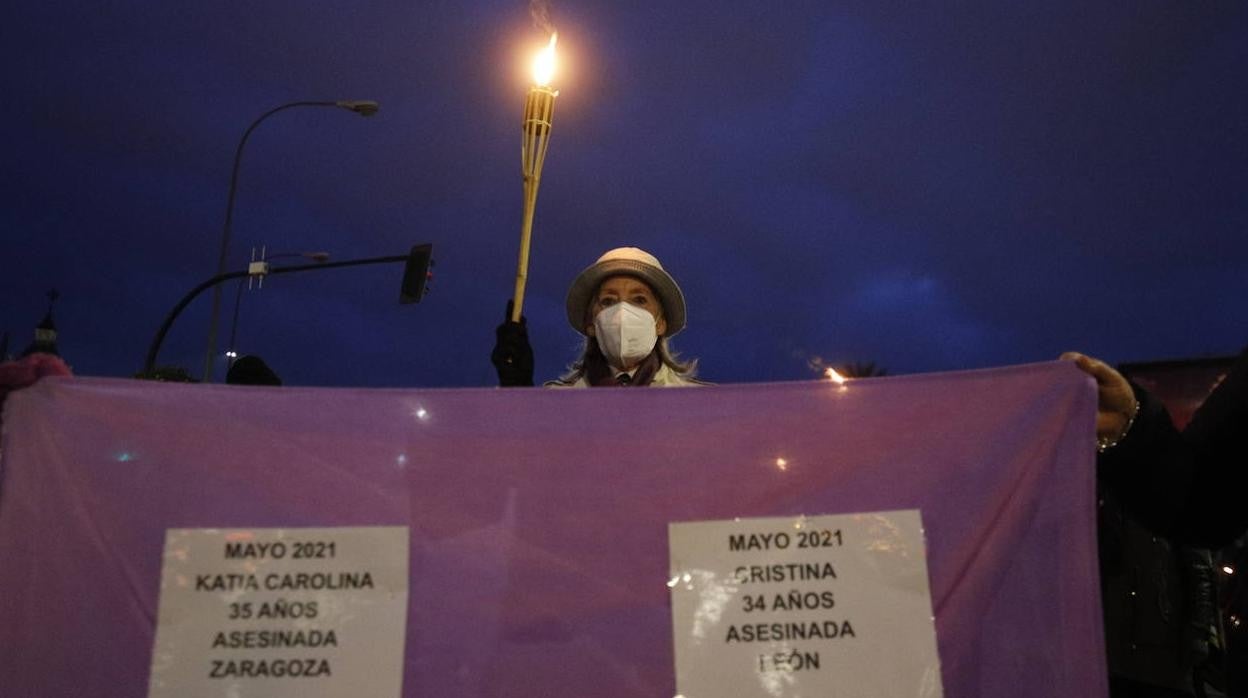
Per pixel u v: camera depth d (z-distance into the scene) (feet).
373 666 5.31
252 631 5.33
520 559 5.55
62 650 5.35
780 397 5.86
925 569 5.50
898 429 5.76
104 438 5.62
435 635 5.41
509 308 9.96
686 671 5.35
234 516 5.52
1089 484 5.58
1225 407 5.65
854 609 5.43
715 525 5.60
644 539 5.59
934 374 5.86
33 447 5.58
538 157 8.17
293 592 5.40
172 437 5.65
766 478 5.69
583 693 5.36
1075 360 5.82
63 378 5.69
